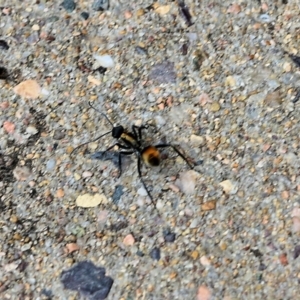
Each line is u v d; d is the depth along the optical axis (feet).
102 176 0.40
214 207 0.39
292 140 0.41
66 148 0.41
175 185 0.40
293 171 0.40
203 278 0.38
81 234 0.39
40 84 0.42
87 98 0.42
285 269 0.38
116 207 0.39
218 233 0.39
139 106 0.42
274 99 0.42
